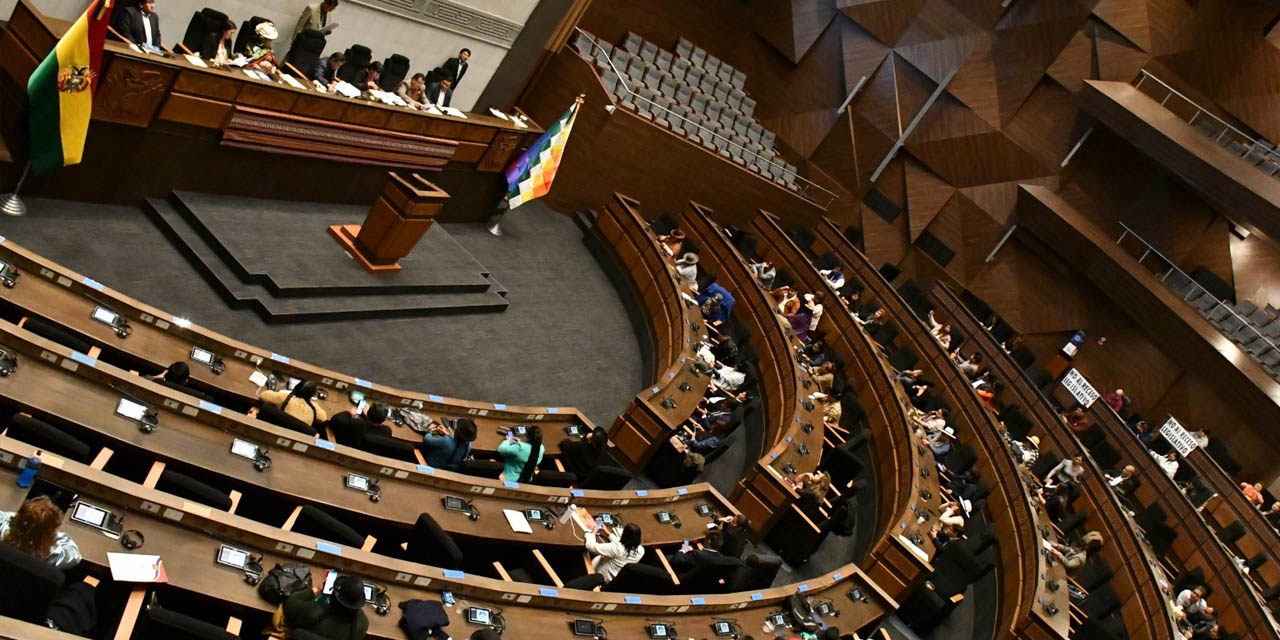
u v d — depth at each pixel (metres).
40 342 6.77
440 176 14.55
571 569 8.83
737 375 14.92
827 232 22.28
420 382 11.41
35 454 5.75
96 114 10.15
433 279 12.94
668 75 20.44
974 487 15.45
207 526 6.21
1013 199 22.33
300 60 12.18
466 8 14.50
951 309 21.81
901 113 23.02
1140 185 21.53
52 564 5.07
